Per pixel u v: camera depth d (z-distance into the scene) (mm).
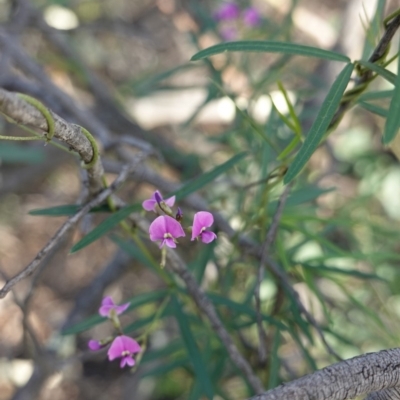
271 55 744
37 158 593
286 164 386
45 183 964
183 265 390
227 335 393
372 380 274
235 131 560
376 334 585
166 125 843
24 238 950
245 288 527
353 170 758
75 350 740
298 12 769
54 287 891
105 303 362
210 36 673
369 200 705
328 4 935
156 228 323
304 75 615
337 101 316
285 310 455
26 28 733
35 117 283
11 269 914
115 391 782
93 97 804
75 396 776
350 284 604
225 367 501
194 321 446
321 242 436
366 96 387
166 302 410
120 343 356
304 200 459
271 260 438
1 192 760
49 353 599
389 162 758
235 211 530
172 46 999
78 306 656
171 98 779
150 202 333
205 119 772
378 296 565
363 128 797
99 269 921
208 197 598
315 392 266
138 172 498
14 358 802
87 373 797
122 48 999
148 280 865
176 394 689
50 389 744
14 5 730
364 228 602
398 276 607
